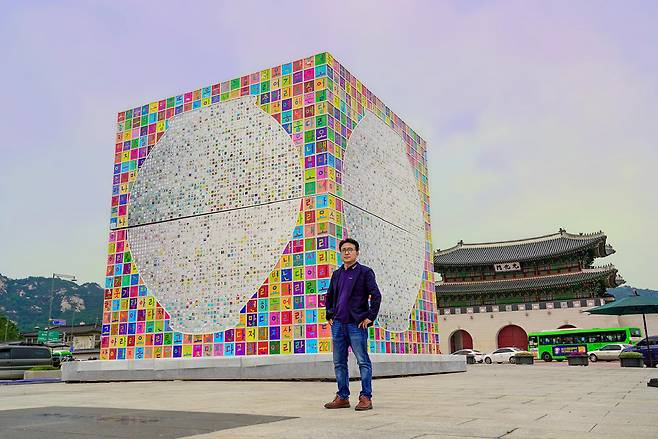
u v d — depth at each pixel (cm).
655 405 661
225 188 1642
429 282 2016
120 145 1873
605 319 4806
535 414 564
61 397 882
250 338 1497
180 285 1639
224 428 470
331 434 426
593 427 465
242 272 1553
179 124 1778
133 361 1570
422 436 412
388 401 729
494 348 5153
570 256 5347
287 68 1627
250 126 1645
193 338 1579
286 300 1470
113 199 1834
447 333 5375
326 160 1501
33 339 8500
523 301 5384
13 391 1088
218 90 1733
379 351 1622
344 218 1535
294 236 1499
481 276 5709
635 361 2355
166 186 1747
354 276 675
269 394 914
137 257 1738
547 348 4625
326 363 1327
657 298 2206
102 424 505
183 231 1680
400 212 1881
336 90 1596
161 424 501
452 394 861
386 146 1853
